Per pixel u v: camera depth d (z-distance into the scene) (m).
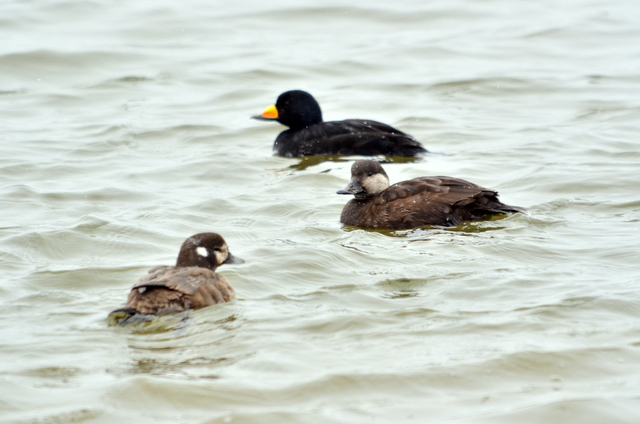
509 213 14.31
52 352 9.12
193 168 18.00
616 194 15.45
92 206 15.33
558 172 16.86
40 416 7.87
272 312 10.22
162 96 24.28
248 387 8.43
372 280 11.40
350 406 8.17
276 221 14.59
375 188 14.96
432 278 11.40
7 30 29.58
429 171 17.58
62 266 12.11
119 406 8.08
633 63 26.67
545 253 12.35
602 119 21.42
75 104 23.55
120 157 18.84
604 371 8.79
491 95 24.09
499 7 33.31
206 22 31.31
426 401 8.28
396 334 9.60
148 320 9.78
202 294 10.14
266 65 26.86
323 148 19.31
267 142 20.72
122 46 28.48
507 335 9.55
